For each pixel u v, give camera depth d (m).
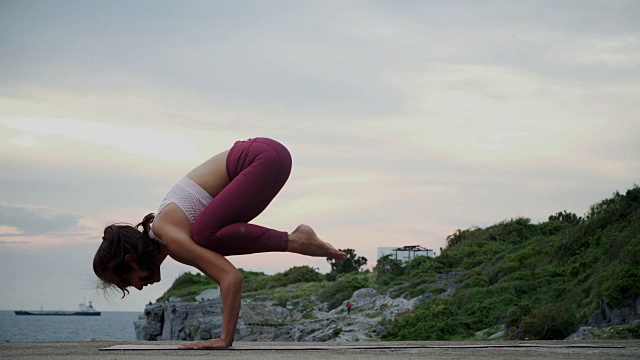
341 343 4.55
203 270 3.61
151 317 46.72
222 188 3.75
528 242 31.75
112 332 132.75
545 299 22.02
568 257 25.88
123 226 3.67
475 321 23.36
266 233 3.63
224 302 3.52
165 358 2.80
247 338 34.88
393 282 38.53
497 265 29.69
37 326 165.00
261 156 3.70
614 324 16.92
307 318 37.84
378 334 27.27
